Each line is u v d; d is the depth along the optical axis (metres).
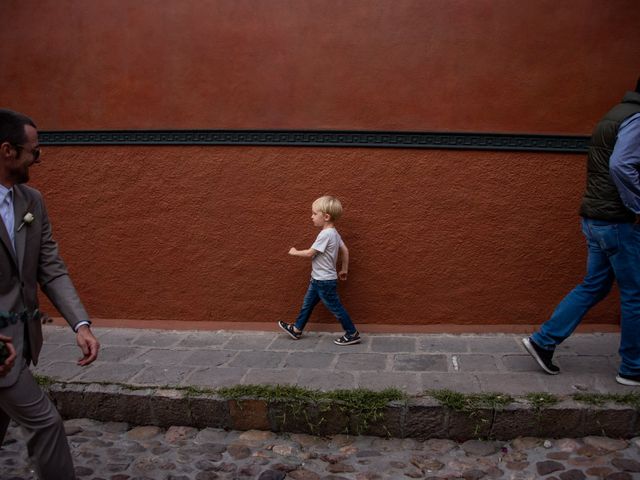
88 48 4.97
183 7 4.80
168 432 3.70
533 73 4.54
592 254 3.72
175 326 5.06
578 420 3.43
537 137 4.57
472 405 3.48
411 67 4.62
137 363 4.29
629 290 3.59
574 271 4.68
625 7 4.43
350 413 3.56
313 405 3.59
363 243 4.81
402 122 4.67
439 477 3.13
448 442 3.49
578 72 4.51
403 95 4.65
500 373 3.92
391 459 3.33
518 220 4.68
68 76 5.02
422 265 4.79
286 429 3.66
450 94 4.61
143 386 3.86
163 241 5.06
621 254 3.55
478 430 3.49
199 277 5.05
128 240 5.11
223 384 3.86
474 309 4.79
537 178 4.62
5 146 2.42
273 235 4.91
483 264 4.74
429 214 4.74
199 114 4.89
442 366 4.08
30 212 2.56
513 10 4.50
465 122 4.62
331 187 4.80
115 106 4.99
